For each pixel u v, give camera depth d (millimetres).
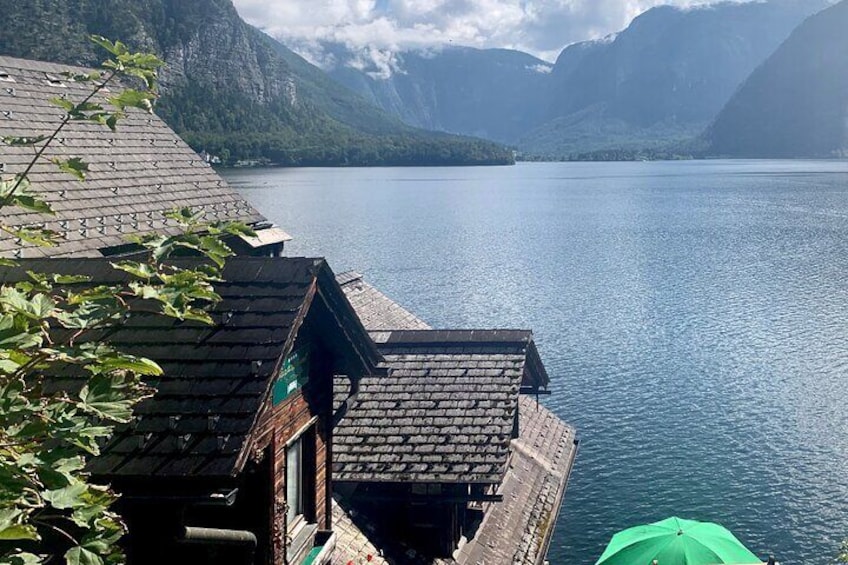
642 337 51469
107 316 6555
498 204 150625
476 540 17250
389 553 15219
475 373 17703
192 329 8938
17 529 5273
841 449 34156
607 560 20188
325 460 11430
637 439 35469
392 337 18828
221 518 9078
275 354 8680
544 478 22172
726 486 31344
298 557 10117
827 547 27703
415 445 16250
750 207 138875
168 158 24078
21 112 20750
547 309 59469
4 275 9828
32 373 8445
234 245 23828
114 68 6848
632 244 94500
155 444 8000
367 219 120312
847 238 96125
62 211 18344
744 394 40719
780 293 64375
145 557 8586
